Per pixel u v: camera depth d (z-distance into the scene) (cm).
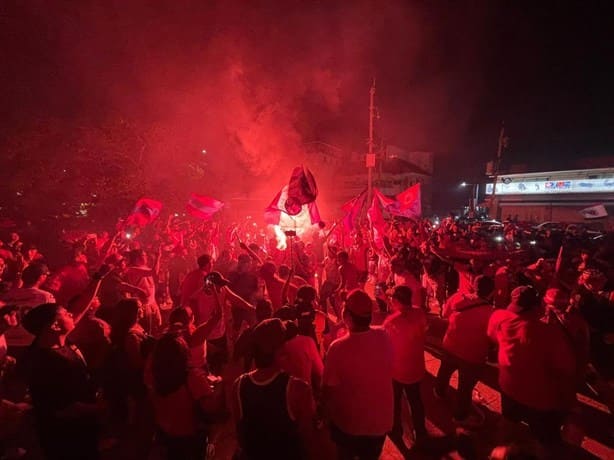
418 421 436
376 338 314
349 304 313
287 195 730
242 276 673
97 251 827
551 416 360
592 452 432
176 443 310
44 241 1420
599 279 521
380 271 994
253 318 659
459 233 1310
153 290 651
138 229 1168
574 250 1181
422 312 440
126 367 427
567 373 354
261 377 262
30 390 294
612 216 3775
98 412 309
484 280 481
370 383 307
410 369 429
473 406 513
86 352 454
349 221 1059
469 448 440
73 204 1691
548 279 598
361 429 307
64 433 294
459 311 484
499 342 395
